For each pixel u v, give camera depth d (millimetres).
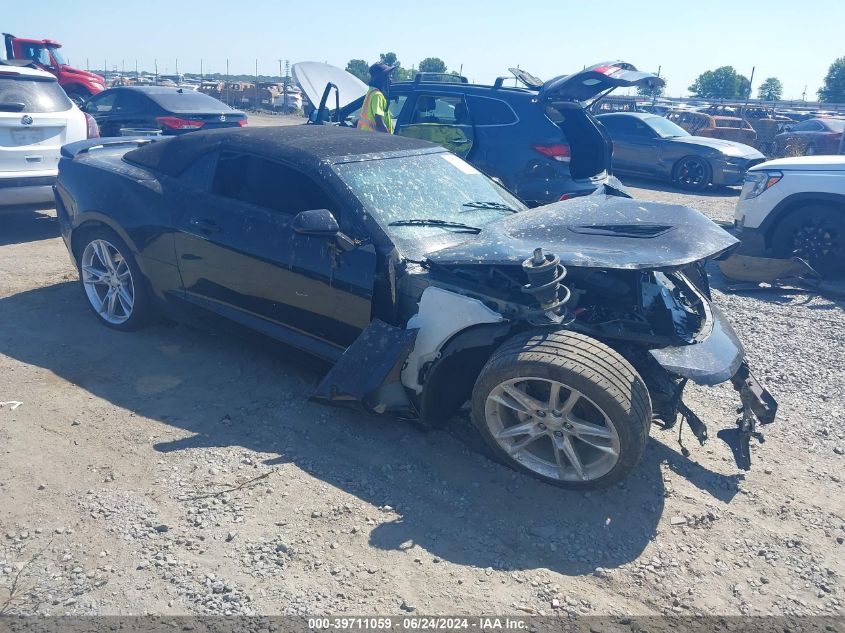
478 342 3465
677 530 3252
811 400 4684
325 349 4047
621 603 2787
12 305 5633
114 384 4391
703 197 13977
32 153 7336
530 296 3479
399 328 3619
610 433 3182
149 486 3369
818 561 3082
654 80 8328
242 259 4262
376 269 3725
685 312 4066
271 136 4508
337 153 4242
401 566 2918
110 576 2781
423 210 4152
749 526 3307
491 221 4328
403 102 8992
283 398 4289
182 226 4555
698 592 2869
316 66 9922
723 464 3840
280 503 3287
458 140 7762
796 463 3889
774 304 6758
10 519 3086
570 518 3293
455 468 3652
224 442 3787
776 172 7777
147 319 5074
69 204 5234
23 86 7371
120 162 5234
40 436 3758
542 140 7285
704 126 23828
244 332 4441
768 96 115188
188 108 12320
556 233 3785
